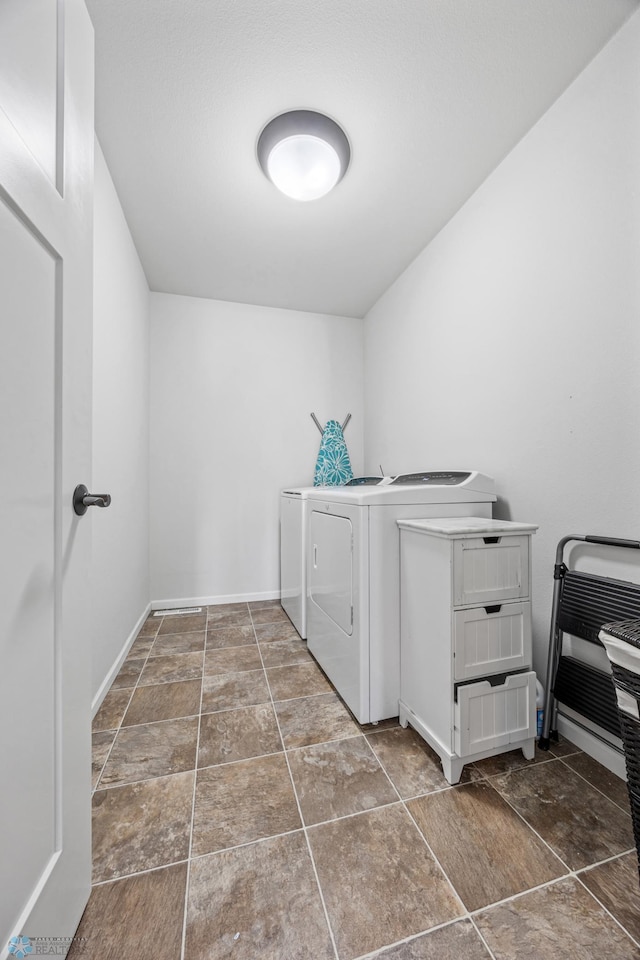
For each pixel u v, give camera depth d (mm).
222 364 2965
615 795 1100
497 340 1729
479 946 731
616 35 1188
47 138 640
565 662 1314
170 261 2449
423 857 908
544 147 1464
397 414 2680
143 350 2516
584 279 1319
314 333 3195
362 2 1107
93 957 710
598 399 1281
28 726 584
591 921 772
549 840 954
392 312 2746
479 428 1852
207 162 1674
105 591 1647
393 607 1449
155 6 1109
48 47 645
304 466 3152
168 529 2834
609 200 1229
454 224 2021
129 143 1574
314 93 1369
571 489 1382
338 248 2320
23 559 575
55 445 671
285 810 1046
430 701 1261
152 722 1451
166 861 900
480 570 1191
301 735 1373
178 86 1344
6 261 531
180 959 711
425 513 1516
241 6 1112
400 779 1158
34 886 593
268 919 777
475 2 1112
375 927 764
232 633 2344
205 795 1099
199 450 2906
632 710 769
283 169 1585
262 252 2357
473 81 1335
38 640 615
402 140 1565
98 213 1571
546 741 1308
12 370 547
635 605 1125
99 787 1128
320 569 1883
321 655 1856
